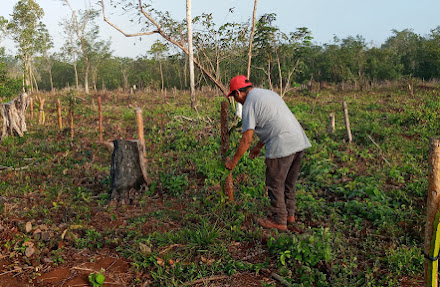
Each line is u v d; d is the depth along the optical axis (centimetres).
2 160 733
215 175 575
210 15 1274
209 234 361
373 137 984
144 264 319
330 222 414
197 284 296
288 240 339
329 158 735
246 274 313
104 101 2269
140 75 4747
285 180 393
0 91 2102
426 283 227
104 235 386
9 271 305
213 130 959
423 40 3803
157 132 1108
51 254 338
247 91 388
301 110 1641
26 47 3328
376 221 404
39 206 454
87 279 302
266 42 1316
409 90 2245
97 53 4638
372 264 326
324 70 3906
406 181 575
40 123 1311
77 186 559
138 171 517
